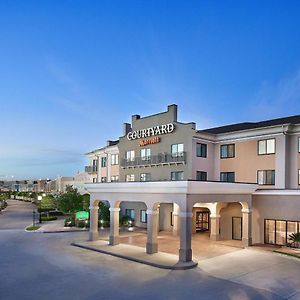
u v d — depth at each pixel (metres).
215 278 18.48
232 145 35.59
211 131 40.84
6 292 16.25
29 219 49.75
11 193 130.12
